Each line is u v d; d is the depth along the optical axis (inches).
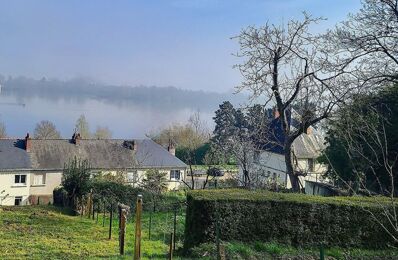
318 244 493.7
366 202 512.1
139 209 419.8
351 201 513.0
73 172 936.3
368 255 473.1
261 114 951.0
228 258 434.0
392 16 880.3
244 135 1046.4
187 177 2102.6
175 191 1507.1
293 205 494.9
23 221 683.4
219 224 482.3
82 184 916.6
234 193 519.5
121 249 473.4
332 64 824.3
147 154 2118.6
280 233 492.4
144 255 472.7
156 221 781.3
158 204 984.3
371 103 813.9
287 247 483.8
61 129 4215.1
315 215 496.1
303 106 818.2
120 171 1742.1
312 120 796.0
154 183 1446.9
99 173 1456.7
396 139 773.9
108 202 907.4
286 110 863.1
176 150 2353.6
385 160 325.4
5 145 1947.6
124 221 480.7
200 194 507.8
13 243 506.9
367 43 870.4
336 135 837.8
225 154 1190.9
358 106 784.9
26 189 1882.4
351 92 805.2
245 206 488.7
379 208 496.1
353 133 661.9
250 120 1032.2
